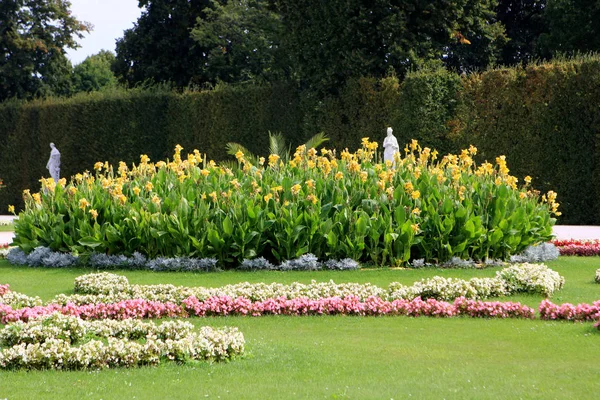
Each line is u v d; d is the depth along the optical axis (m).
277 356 7.42
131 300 9.85
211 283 12.42
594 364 7.03
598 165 23.31
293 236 14.05
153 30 43.81
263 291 10.36
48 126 36.81
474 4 30.53
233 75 43.44
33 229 15.54
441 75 25.97
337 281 12.55
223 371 6.88
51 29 46.66
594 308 9.20
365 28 28.80
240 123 31.39
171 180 15.88
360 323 9.20
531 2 40.78
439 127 25.98
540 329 8.68
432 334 8.49
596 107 23.22
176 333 8.09
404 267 14.11
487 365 7.04
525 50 41.38
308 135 29.31
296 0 29.98
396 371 6.83
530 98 24.25
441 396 6.01
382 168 15.84
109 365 7.09
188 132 33.12
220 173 16.34
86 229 14.84
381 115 27.12
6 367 7.00
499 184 15.12
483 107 25.19
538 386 6.27
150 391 6.24
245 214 14.33
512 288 11.04
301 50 29.92
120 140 34.94
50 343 7.18
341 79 29.19
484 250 14.55
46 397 6.07
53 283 12.53
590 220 23.64
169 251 14.41
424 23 29.22
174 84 44.41
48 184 16.05
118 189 14.82
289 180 14.88
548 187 24.05
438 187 15.07
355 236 14.19
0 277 13.34
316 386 6.34
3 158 38.25
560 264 14.58
